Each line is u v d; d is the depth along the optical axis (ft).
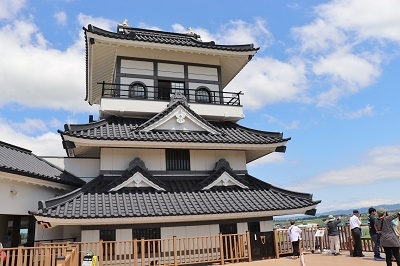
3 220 55.77
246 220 56.34
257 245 52.29
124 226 49.75
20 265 33.86
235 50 65.82
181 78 65.51
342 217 60.03
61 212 43.86
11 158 49.98
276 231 54.13
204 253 51.29
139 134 55.06
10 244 56.90
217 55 66.74
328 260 47.26
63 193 57.52
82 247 44.42
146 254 49.16
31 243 50.08
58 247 35.94
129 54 62.95
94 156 62.03
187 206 50.21
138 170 53.01
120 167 55.21
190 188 55.57
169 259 46.91
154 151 57.67
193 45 62.90
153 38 63.93
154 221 47.80
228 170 58.44
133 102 59.31
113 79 67.15
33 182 48.83
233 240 51.98
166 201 50.85
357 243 49.24
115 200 49.11
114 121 59.11
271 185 60.64
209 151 60.75
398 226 39.75
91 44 59.11
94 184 51.93
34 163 55.31
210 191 55.93
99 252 43.16
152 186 52.90
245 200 54.90
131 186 52.31
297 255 51.31
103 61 66.59
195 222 53.57
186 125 59.16
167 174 57.16
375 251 45.34
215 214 49.88
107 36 57.77
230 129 64.85
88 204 46.93
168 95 64.59
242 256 50.88
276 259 51.49
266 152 64.85
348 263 43.91
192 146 56.39
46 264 35.04
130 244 47.11
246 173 61.93
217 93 67.21
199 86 66.44
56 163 61.57
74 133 49.62
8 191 45.29
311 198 57.88
